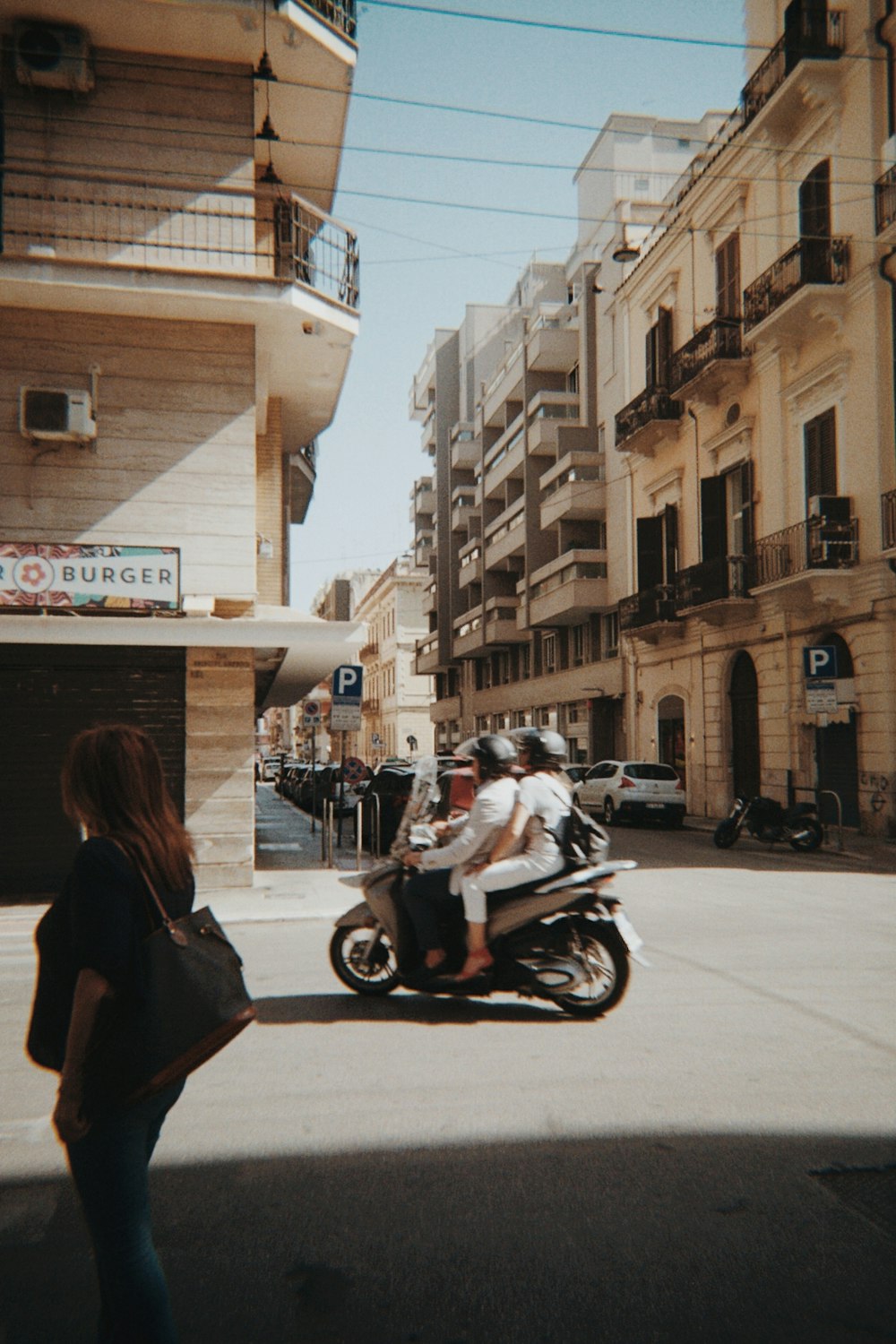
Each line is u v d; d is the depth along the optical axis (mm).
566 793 6383
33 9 12148
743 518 24750
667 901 11195
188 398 12977
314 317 12945
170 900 2480
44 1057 2381
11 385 12562
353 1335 2850
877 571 19141
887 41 19109
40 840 12422
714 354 24234
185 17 12203
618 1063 5297
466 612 52094
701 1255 3303
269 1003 6691
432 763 17562
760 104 22844
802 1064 5246
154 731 12820
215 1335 2852
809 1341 2811
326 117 14141
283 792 44719
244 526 12992
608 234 35719
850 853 16562
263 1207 3674
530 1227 3506
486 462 47719
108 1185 2316
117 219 12672
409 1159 4098
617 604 32719
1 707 12422
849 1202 3682
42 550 12047
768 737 23188
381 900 6574
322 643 12328
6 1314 2977
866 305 19516
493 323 54594
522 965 6148
